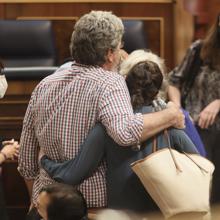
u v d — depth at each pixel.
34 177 6.71
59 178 6.09
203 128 8.88
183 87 9.15
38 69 9.21
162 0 12.10
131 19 12.02
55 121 6.12
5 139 9.04
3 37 11.50
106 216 5.85
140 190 6.00
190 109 9.05
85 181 6.10
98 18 6.05
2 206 7.99
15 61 11.48
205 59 8.95
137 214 5.98
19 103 9.27
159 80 6.21
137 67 6.23
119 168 6.00
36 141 6.57
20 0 12.05
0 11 12.13
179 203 5.70
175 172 5.76
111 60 6.14
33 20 11.70
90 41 6.02
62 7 12.05
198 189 5.75
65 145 6.09
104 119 5.86
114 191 6.02
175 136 6.04
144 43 11.48
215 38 8.85
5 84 7.93
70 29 12.00
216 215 5.74
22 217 9.75
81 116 6.02
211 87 8.95
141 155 6.00
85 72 6.08
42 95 6.26
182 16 12.25
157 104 6.16
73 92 6.06
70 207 5.62
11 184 9.70
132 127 5.77
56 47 11.99
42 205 5.73
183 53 12.23
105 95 5.91
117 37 6.08
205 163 5.93
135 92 6.18
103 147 6.02
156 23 12.16
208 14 16.06
